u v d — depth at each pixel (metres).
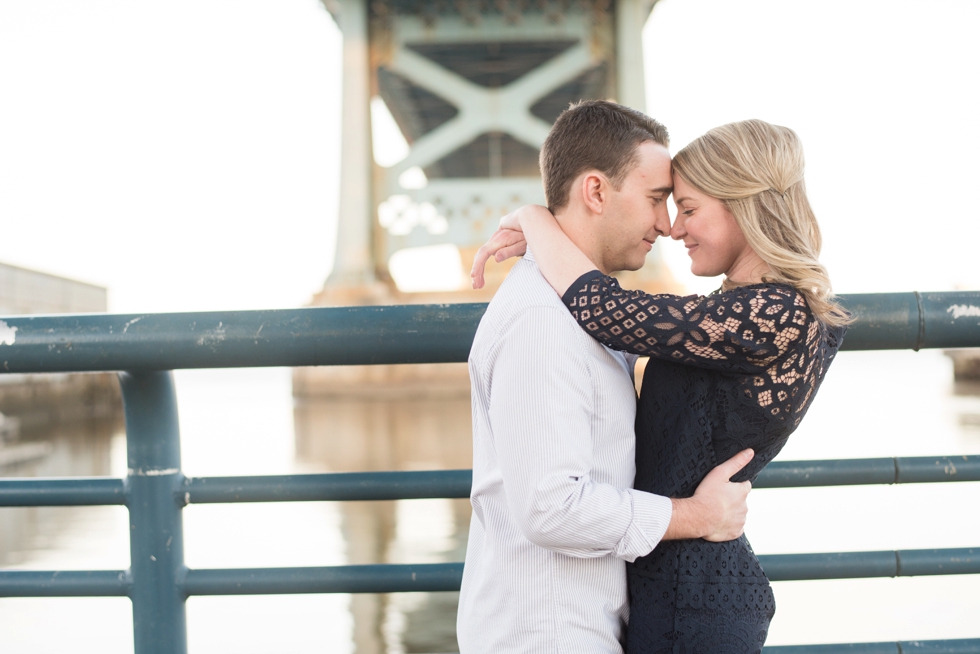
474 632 1.22
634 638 1.20
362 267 45.53
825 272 1.15
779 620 5.48
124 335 1.35
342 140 46.38
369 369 46.09
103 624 5.54
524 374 1.11
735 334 1.11
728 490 1.16
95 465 18.11
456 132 46.50
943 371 57.69
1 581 1.44
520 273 1.21
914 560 1.49
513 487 1.11
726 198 1.20
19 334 1.36
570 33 46.22
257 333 1.35
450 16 46.75
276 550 8.23
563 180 1.27
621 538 1.10
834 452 14.67
